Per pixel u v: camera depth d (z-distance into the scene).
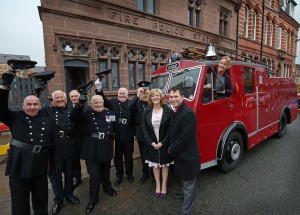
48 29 6.22
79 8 6.82
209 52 4.14
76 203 3.16
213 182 3.69
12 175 2.22
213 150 3.62
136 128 3.81
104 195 3.39
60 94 3.17
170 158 3.15
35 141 2.34
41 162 2.39
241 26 14.84
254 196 3.22
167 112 3.15
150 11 9.23
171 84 3.96
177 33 10.09
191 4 10.95
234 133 4.00
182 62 3.94
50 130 2.49
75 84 7.68
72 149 3.12
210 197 3.22
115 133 3.65
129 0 8.17
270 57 19.55
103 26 7.43
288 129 7.71
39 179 2.47
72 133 3.12
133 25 8.33
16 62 2.12
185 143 2.48
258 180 3.73
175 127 2.56
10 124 2.33
